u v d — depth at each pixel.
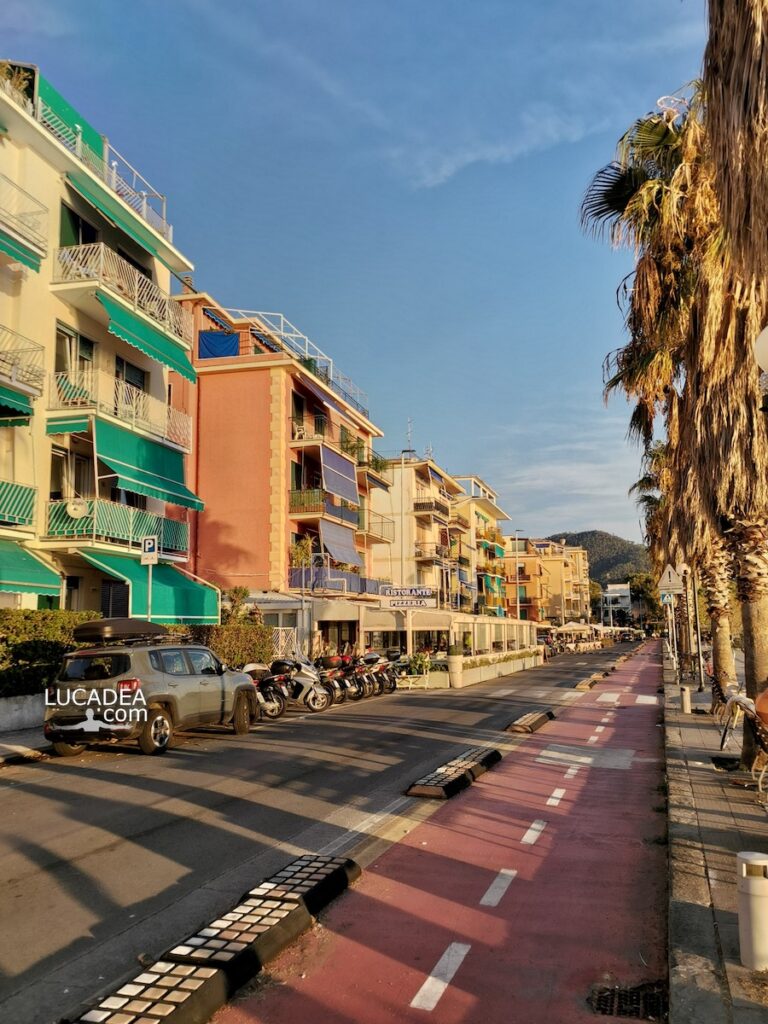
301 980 4.55
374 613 29.97
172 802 9.26
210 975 4.33
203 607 23.70
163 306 24.06
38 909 5.76
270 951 4.83
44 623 16.66
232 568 33.31
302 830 7.95
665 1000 4.21
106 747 13.84
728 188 5.29
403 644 44.31
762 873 4.26
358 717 18.69
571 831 7.84
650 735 14.96
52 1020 4.12
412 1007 4.19
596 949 4.91
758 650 9.97
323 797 9.49
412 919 5.46
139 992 4.16
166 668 13.43
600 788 9.96
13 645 15.77
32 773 11.52
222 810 8.83
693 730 14.02
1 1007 4.28
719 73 5.19
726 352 9.90
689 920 4.87
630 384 13.61
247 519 33.50
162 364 24.95
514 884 6.21
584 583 141.12
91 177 21.34
